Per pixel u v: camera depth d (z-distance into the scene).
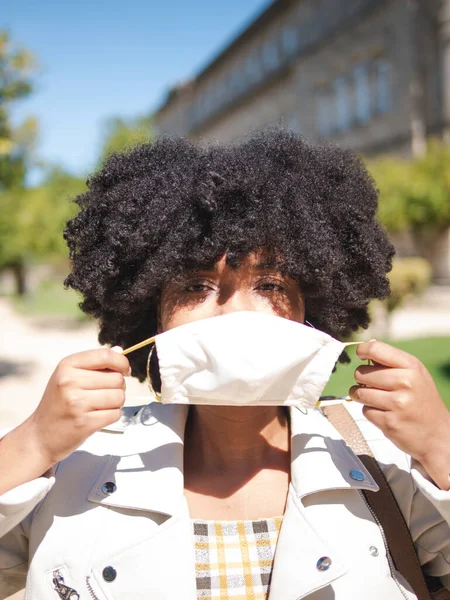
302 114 27.53
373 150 23.55
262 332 1.16
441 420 1.12
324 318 1.48
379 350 1.13
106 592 1.16
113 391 1.11
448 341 10.41
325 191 1.47
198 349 1.17
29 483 1.11
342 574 1.16
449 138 21.00
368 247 1.47
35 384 8.12
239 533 1.25
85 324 15.65
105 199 1.47
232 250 1.27
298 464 1.29
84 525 1.24
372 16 23.11
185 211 1.34
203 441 1.40
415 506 1.31
